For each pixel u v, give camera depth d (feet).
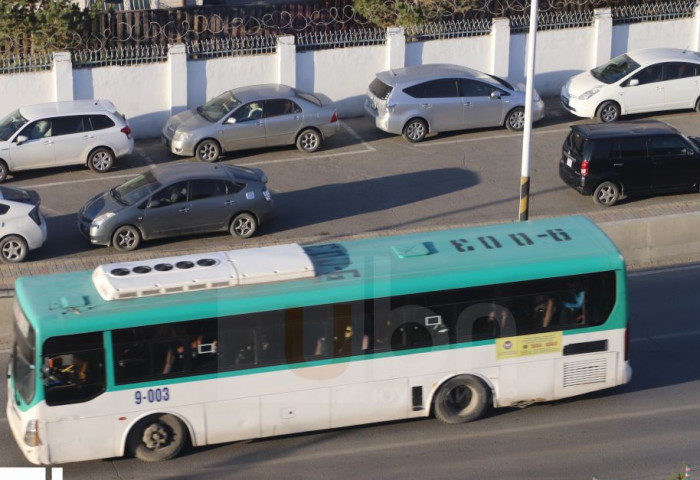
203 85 133.18
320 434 70.03
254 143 124.06
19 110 120.26
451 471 64.75
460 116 129.70
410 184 116.98
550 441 68.18
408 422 71.31
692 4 148.56
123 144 120.47
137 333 62.80
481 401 69.97
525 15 147.64
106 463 66.28
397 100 127.34
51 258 98.73
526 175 96.32
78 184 117.39
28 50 133.28
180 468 65.67
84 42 133.49
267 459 66.80
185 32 138.72
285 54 134.10
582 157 108.58
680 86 133.08
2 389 75.25
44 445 62.80
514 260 68.74
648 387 75.41
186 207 100.73
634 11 146.72
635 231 97.40
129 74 130.11
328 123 126.21
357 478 64.23
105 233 99.14
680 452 66.39
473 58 142.31
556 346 69.87
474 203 111.14
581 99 132.46
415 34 139.74
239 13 141.18
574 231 72.74
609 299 69.92
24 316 63.10
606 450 66.85
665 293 91.09
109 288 63.26
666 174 109.50
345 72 138.21
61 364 62.03
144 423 64.85
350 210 110.11
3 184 117.08
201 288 64.49
